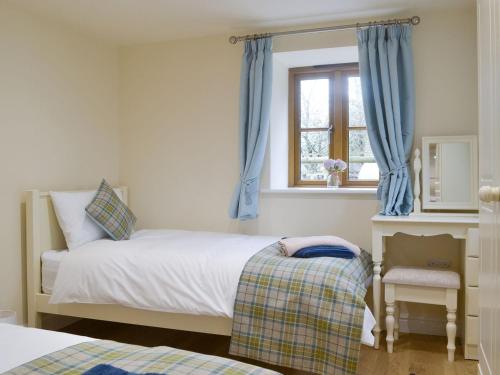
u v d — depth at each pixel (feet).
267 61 11.55
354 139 12.61
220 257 8.68
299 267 8.04
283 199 11.93
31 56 10.58
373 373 8.53
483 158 6.13
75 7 10.35
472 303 9.05
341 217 11.47
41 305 9.91
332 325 7.32
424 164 10.61
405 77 10.50
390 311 9.55
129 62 13.29
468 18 10.44
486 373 5.88
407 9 10.52
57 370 4.12
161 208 13.12
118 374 3.84
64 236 10.37
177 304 8.48
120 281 8.93
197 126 12.71
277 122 12.42
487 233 5.79
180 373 4.02
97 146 12.69
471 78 10.43
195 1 10.09
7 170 9.95
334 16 10.98
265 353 7.69
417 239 10.82
